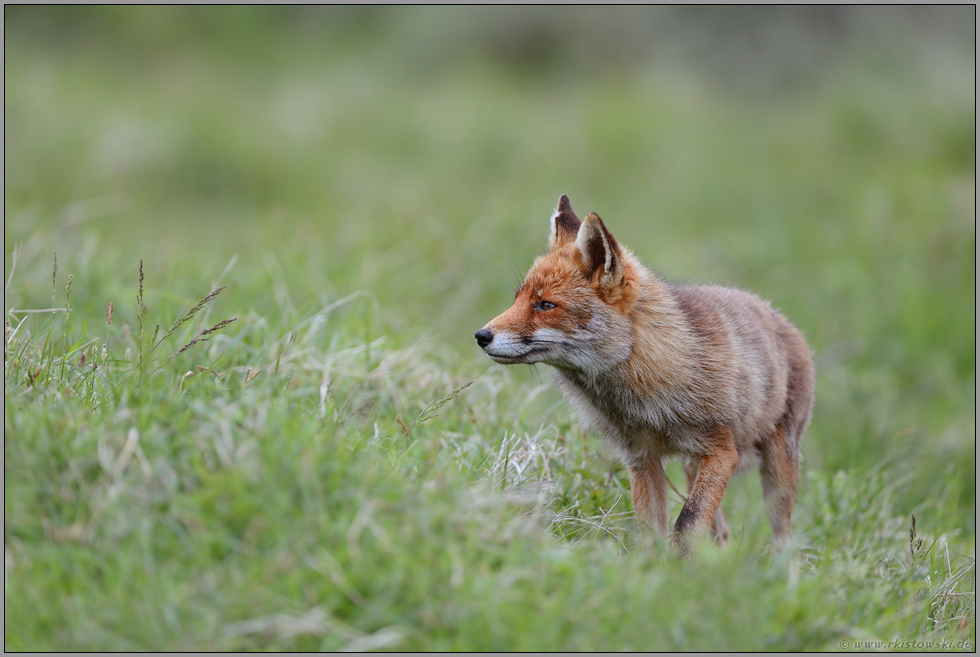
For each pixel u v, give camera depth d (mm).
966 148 22141
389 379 9836
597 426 9055
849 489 9922
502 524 6461
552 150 26734
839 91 27109
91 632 5387
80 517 6047
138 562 5770
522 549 6211
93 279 11625
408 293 15219
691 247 19906
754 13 38062
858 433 12930
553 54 40250
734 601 6012
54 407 6902
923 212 18797
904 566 8445
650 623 5719
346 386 9398
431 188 22688
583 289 8422
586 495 8773
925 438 12969
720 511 9469
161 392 7230
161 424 6621
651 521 8648
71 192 19625
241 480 5973
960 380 15000
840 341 15773
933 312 15992
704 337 8648
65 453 6270
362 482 6215
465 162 26109
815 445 12914
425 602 5645
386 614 5578
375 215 18703
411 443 8023
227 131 24703
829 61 35250
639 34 39938
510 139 27312
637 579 6082
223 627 5406
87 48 31578
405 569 5754
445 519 6172
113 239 15203
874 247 18250
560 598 5801
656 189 25078
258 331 10227
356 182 23766
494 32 40781
